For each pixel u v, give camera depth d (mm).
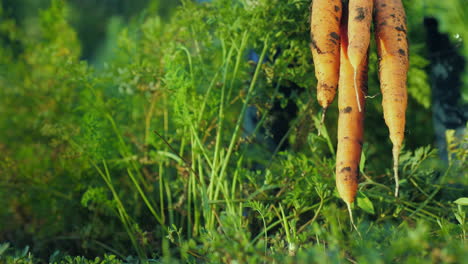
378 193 1301
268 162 1412
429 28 1425
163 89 1412
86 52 2904
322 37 1242
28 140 1490
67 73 1426
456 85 1401
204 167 1407
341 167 1212
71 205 1446
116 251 1381
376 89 1434
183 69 1358
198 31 1432
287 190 1329
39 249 1407
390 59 1223
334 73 1240
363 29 1200
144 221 1447
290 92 1454
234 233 1105
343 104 1232
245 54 1477
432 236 1173
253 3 1348
